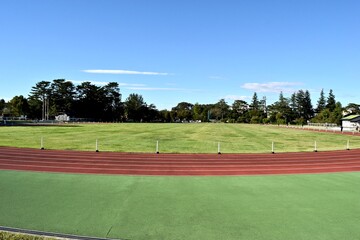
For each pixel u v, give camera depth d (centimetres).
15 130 5494
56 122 10512
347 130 7231
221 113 19538
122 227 949
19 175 1656
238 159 2355
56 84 13788
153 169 1892
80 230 922
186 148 3070
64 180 1553
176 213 1080
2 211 1079
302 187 1474
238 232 921
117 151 2709
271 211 1112
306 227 963
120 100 15462
